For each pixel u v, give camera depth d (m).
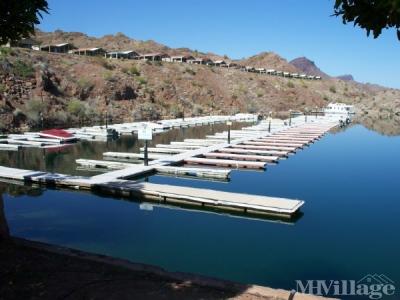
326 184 18.70
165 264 9.47
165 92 63.97
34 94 44.78
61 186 16.88
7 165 22.48
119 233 11.60
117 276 6.43
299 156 26.72
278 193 16.95
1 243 7.73
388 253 10.23
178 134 38.91
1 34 6.97
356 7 3.89
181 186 16.78
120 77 60.06
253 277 8.86
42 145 29.59
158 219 13.07
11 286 5.96
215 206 14.06
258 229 12.24
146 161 20.64
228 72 89.31
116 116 51.47
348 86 110.12
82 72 56.91
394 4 3.41
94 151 27.64
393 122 59.75
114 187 15.67
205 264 9.52
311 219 13.33
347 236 11.64
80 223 12.48
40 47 69.12
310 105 86.62
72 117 45.88
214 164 22.91
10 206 14.29
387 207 14.78
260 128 42.03
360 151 29.27
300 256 10.06
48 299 5.61
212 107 70.06
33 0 6.86
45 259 7.04
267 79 93.12
